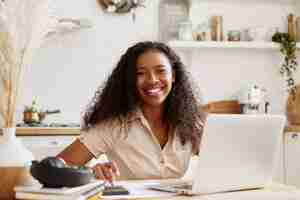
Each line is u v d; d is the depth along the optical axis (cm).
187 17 455
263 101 458
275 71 470
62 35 437
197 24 460
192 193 160
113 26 448
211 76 461
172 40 439
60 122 435
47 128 382
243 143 164
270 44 451
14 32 141
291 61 461
